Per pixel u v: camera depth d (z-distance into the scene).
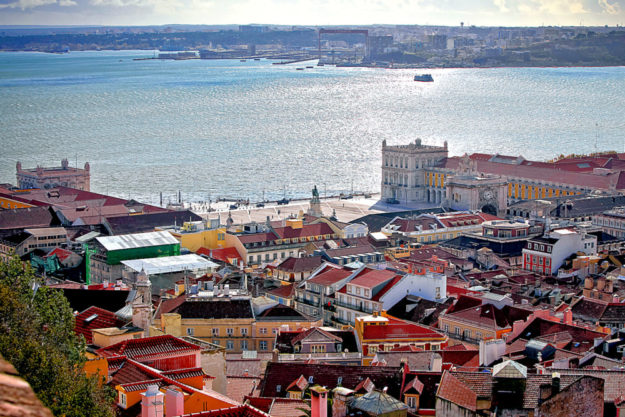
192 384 122.50
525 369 117.38
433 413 135.12
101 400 108.12
